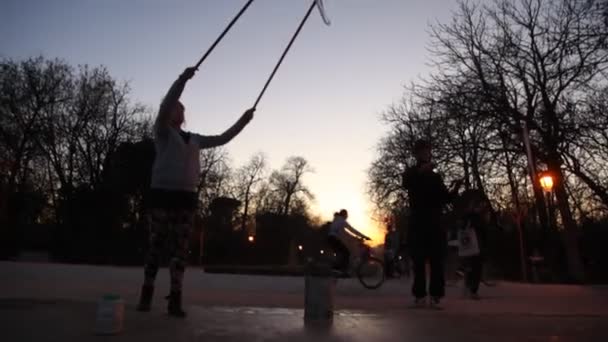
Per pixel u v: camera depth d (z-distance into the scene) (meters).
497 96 22.70
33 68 36.50
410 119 28.27
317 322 4.55
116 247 34.25
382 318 5.01
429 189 6.44
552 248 24.48
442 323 4.77
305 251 64.62
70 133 38.19
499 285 11.97
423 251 6.44
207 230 48.50
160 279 9.70
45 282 7.68
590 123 20.89
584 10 20.38
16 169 34.28
